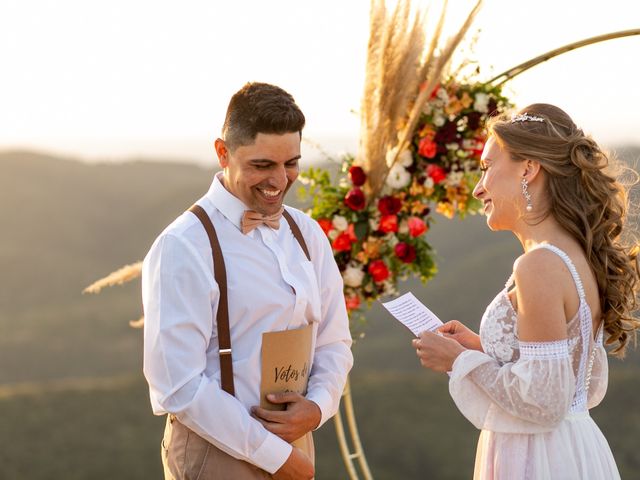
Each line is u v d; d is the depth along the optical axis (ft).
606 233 7.14
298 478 7.42
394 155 11.33
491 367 7.04
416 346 7.63
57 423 89.66
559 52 11.53
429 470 84.53
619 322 7.29
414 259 11.79
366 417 93.45
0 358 143.23
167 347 7.18
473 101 11.43
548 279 6.77
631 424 82.43
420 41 10.88
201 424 7.16
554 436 7.06
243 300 7.41
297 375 7.61
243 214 7.47
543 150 7.04
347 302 11.85
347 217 11.65
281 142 7.16
